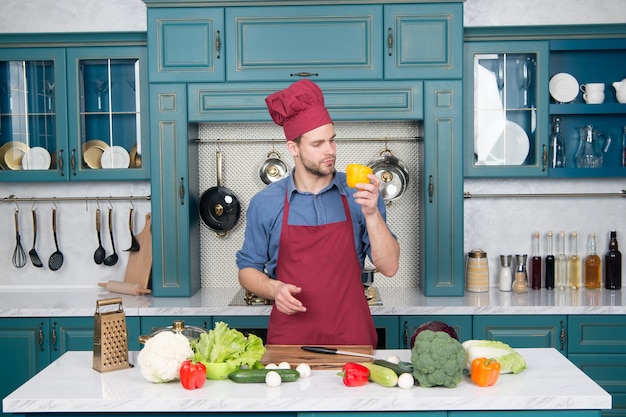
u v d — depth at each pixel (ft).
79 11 13.57
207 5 12.15
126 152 12.89
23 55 12.71
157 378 6.47
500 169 12.67
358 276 8.72
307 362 7.01
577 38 12.59
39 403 6.09
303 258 8.60
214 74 12.24
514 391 6.16
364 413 6.09
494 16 13.39
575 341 11.64
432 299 12.25
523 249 13.61
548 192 13.57
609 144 13.15
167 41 12.24
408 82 12.18
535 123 12.65
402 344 11.69
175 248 12.55
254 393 6.19
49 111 12.84
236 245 13.69
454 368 6.18
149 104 12.34
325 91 12.22
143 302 12.24
